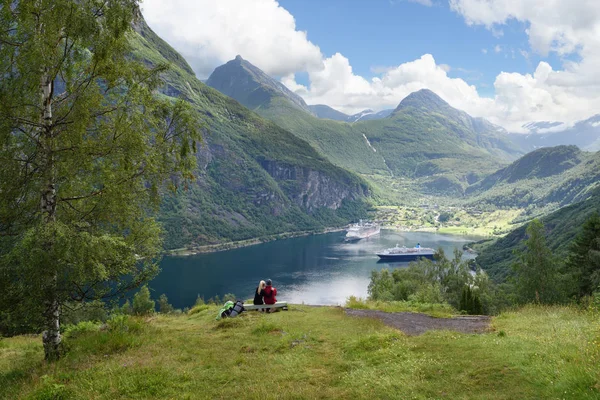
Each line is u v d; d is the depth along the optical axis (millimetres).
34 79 11789
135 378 9883
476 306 29828
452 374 8883
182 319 20953
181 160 14484
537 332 12680
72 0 11742
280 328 15086
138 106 13453
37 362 13430
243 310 19328
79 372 10836
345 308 21031
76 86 13102
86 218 13508
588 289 42000
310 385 9125
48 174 12016
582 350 8883
